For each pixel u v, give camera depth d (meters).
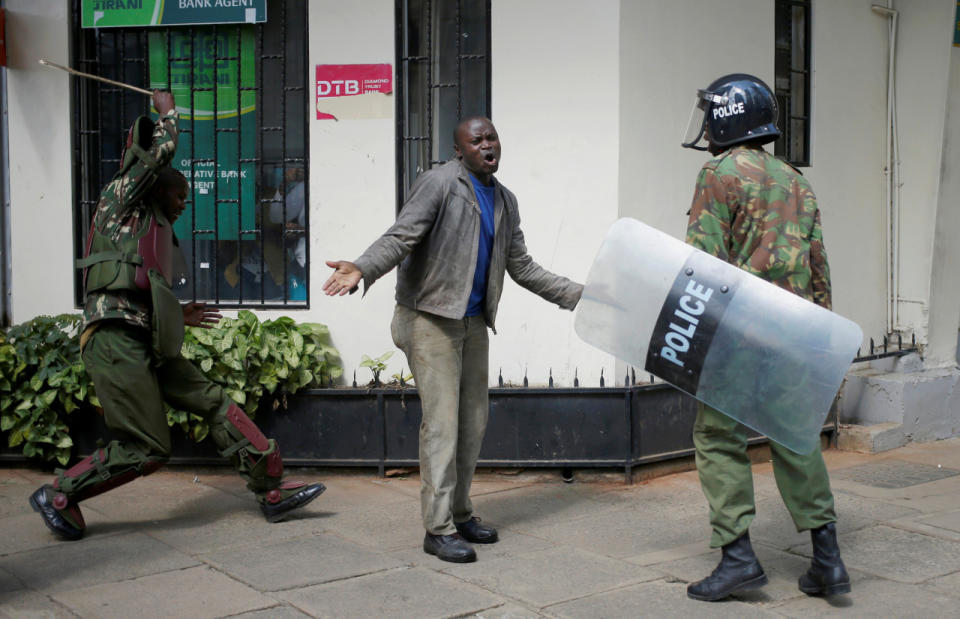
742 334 3.38
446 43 5.54
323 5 5.54
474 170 4.02
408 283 4.01
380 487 5.17
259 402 5.41
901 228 6.58
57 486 4.22
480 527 4.21
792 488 3.43
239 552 4.07
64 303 5.90
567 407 5.19
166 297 4.18
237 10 5.61
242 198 5.80
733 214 3.51
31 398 5.33
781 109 6.12
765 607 3.40
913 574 3.73
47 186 5.88
